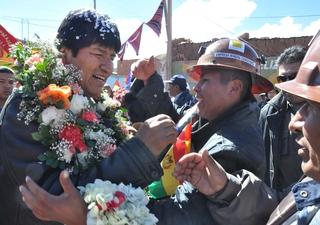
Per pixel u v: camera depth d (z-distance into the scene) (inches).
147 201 57.4
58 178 57.8
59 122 60.8
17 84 68.3
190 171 60.4
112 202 52.2
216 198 60.1
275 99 135.0
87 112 66.6
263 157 69.6
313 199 48.3
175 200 67.4
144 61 94.3
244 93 77.1
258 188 61.1
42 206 49.8
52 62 64.6
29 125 61.0
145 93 94.3
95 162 62.3
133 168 57.7
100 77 68.2
